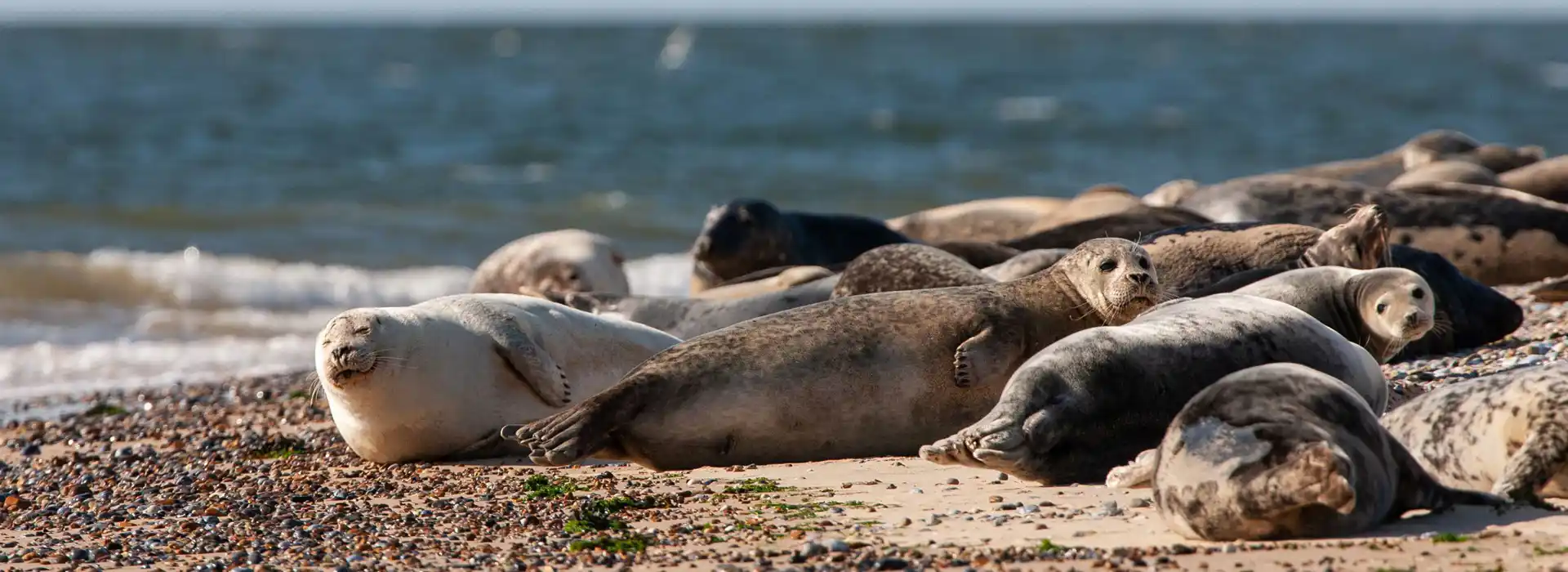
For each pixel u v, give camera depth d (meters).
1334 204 53.38
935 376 26.14
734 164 122.94
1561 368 19.91
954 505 22.06
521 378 30.31
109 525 25.12
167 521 25.12
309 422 37.44
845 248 54.69
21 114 157.25
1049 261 39.06
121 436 36.72
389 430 29.39
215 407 40.81
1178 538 18.84
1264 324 23.94
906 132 151.00
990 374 25.91
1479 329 36.47
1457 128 150.75
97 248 78.38
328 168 116.38
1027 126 158.75
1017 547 18.95
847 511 22.16
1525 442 19.25
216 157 121.94
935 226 61.69
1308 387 18.41
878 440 26.31
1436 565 16.61
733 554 19.91
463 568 20.27
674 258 75.44
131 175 109.12
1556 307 41.56
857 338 26.19
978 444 21.92
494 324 30.41
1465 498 19.02
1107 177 114.94
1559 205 53.53
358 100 189.88
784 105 186.12
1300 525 17.89
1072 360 22.55
